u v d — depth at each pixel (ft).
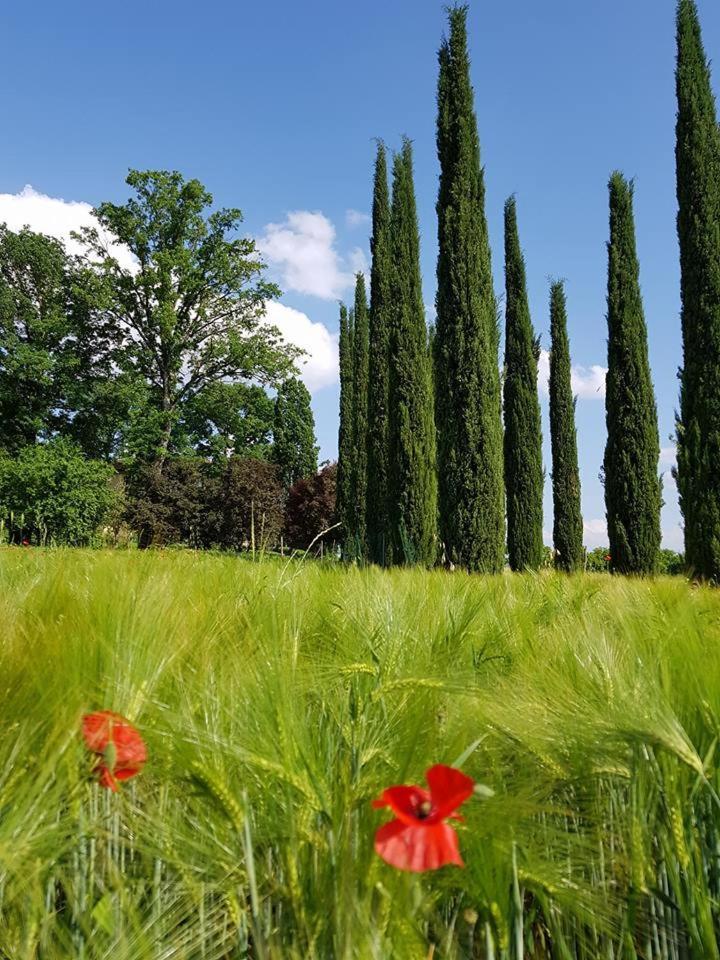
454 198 45.98
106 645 4.40
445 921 3.72
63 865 3.53
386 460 63.82
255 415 132.87
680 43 44.47
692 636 5.67
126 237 112.57
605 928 3.79
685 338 41.78
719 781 4.33
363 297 82.17
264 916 3.37
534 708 4.78
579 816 4.34
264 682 3.98
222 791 3.34
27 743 3.46
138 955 3.17
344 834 3.20
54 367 112.37
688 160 42.83
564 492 77.25
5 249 123.75
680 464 40.98
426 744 3.87
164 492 100.58
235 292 115.96
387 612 6.55
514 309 72.49
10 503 64.08
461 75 47.26
